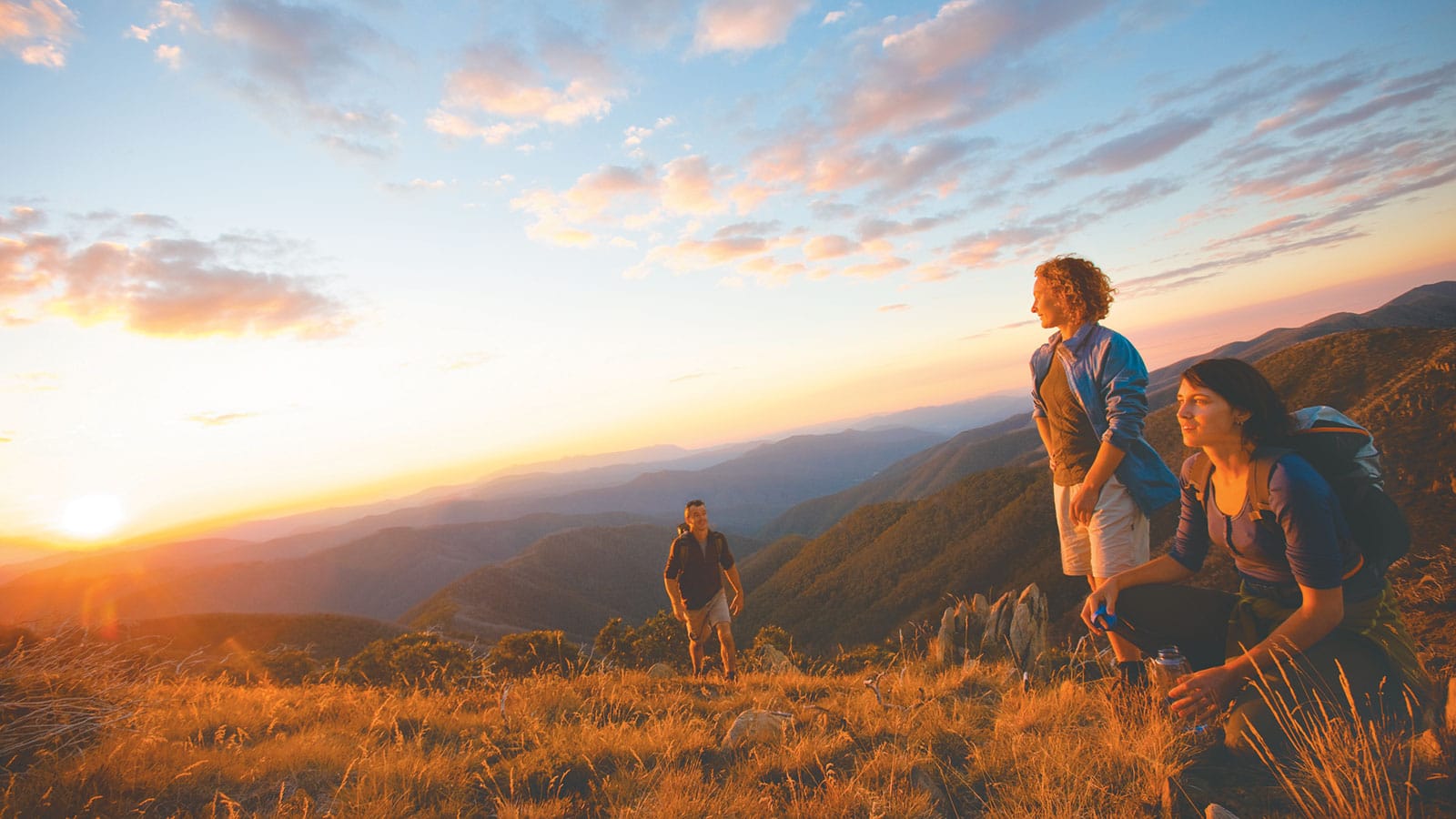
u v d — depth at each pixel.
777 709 4.22
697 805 2.61
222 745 3.65
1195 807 2.14
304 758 3.33
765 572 161.00
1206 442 2.46
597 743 3.47
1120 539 3.25
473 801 2.98
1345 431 2.28
